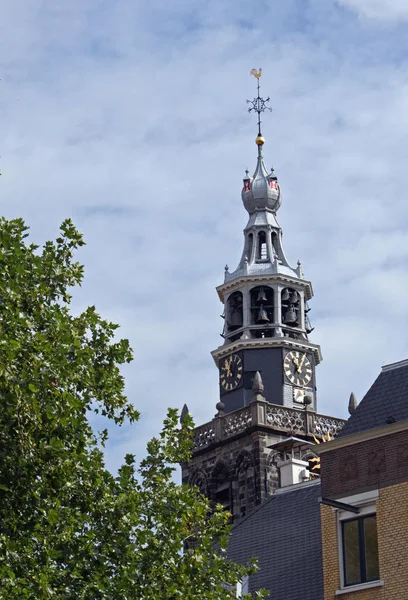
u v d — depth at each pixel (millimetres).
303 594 66312
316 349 146000
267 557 70312
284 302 146625
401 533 61719
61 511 56406
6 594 51750
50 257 59375
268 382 143000
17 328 54875
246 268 146875
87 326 59469
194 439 143875
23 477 55156
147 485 60219
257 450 138125
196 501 60500
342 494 63875
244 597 58500
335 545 63656
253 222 150875
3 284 55375
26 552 54562
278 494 75312
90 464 57094
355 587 62375
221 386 145375
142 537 58062
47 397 54875
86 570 56281
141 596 57188
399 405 65250
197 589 57812
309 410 140875
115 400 58906
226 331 146875
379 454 63344
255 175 153875
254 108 158750
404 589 60938
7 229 57562
